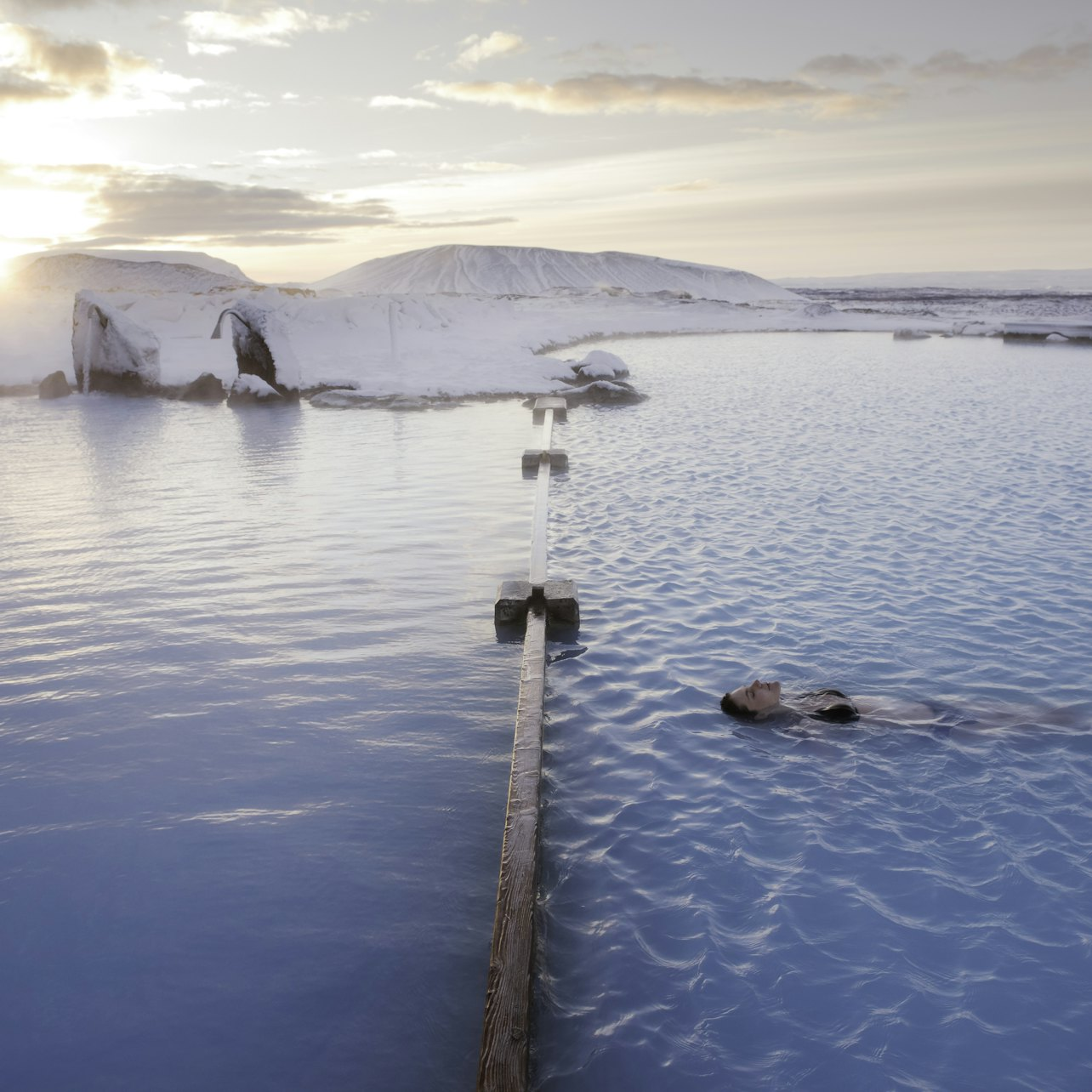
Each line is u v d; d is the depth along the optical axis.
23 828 4.08
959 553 8.25
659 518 9.74
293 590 7.41
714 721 5.15
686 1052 2.84
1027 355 31.33
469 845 3.93
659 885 3.69
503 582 7.22
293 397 20.94
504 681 5.66
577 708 5.36
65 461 13.68
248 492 11.29
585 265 141.75
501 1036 2.62
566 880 3.75
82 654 6.12
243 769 4.59
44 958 3.26
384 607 7.02
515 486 11.51
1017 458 12.72
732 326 50.75
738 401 19.84
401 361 26.12
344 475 12.34
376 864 3.80
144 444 15.27
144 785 4.44
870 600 7.04
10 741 4.91
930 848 3.88
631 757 4.77
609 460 13.23
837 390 21.52
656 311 60.53
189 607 7.04
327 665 5.91
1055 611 6.73
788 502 10.36
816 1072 2.74
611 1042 2.90
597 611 6.95
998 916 3.42
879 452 13.38
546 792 4.45
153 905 3.54
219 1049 2.85
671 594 7.29
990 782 4.41
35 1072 2.75
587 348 38.06
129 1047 2.86
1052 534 8.83
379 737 4.93
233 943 3.33
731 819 4.16
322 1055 2.83
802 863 3.80
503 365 25.23
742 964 3.22
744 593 7.29
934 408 18.12
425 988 3.11
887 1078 2.70
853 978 3.12
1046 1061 2.74
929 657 5.95
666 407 19.14
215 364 27.05
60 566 8.16
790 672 5.78
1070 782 4.39
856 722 5.05
